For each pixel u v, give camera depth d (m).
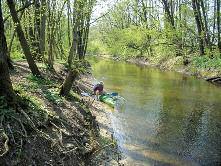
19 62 18.48
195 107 19.09
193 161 11.27
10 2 12.58
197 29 36.47
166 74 36.09
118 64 53.22
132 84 28.17
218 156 11.74
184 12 38.66
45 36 21.48
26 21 20.34
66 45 34.53
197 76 32.81
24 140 7.82
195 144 12.86
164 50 42.91
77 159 9.08
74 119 11.43
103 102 19.19
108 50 73.81
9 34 21.50
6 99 8.37
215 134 14.10
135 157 11.32
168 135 13.85
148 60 53.06
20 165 7.28
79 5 18.00
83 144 10.34
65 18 29.77
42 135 8.38
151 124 15.40
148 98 21.73
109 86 26.70
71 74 13.34
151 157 11.42
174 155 11.72
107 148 11.50
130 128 14.61
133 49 54.81
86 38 38.09
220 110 18.36
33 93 11.24
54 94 12.17
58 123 9.95
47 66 18.81
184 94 23.27
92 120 13.42
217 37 34.66
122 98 21.23
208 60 33.53
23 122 8.22
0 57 8.29
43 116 9.43
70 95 14.00
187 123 15.69
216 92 24.05
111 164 10.36
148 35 43.84
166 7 39.72
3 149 7.18
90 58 73.06
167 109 18.50
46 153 8.09
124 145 12.38
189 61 37.88
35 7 18.80
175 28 39.00
